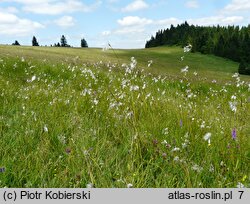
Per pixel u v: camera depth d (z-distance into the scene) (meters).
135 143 4.96
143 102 6.84
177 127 5.98
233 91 13.84
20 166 4.32
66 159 4.57
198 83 15.09
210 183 4.26
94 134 5.58
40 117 6.35
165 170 4.39
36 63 16.89
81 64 21.53
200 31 122.56
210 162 4.70
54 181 4.05
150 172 4.32
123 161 4.69
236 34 119.44
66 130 5.82
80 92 9.48
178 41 139.75
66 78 13.81
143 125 5.88
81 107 7.38
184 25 162.12
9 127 5.77
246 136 5.89
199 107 8.99
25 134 5.37
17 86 10.30
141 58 83.56
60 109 7.12
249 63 103.44
